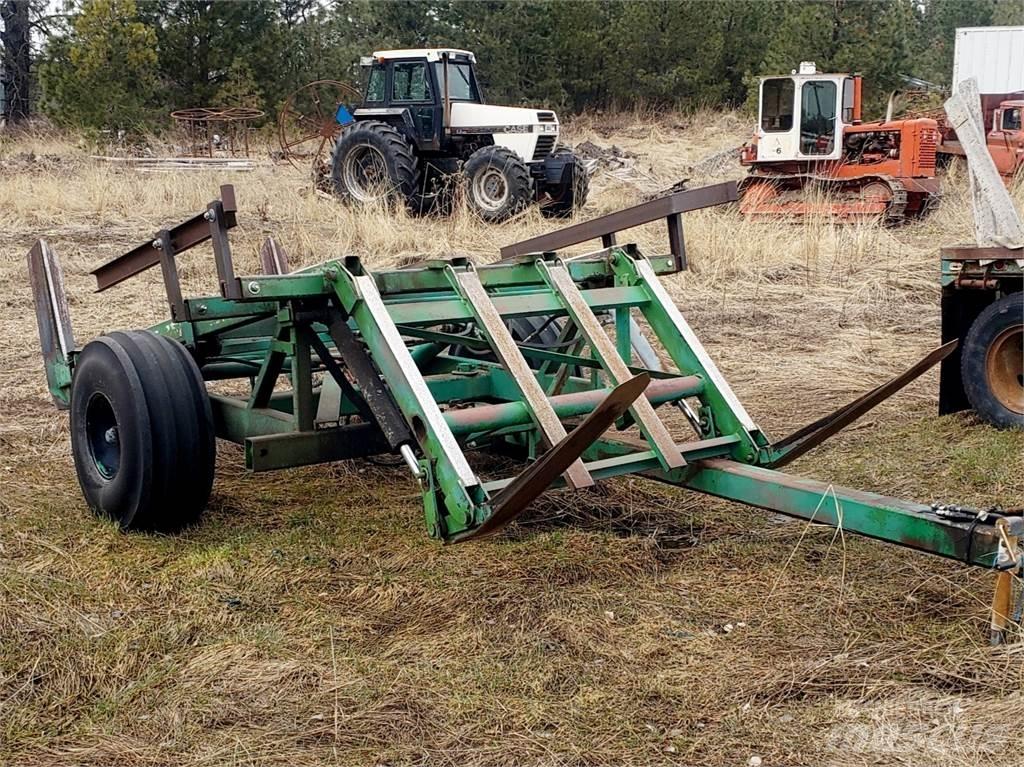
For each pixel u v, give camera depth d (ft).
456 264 15.37
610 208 54.85
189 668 11.77
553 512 16.56
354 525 15.94
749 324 30.99
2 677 11.49
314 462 15.29
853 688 11.36
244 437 16.52
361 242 41.70
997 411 20.56
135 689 11.35
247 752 10.31
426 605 13.32
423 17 111.55
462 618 12.97
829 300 33.76
